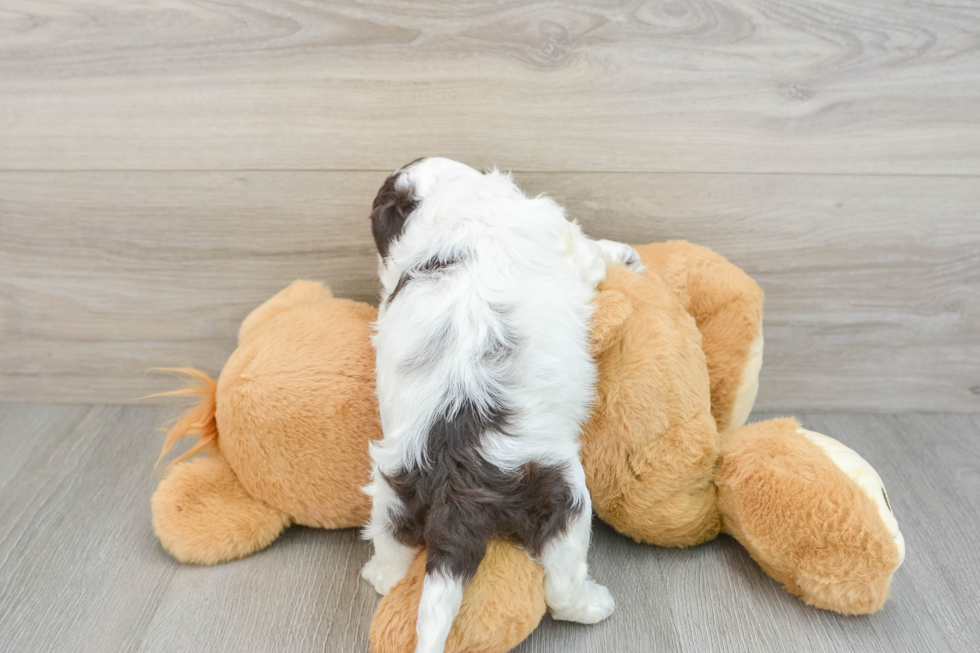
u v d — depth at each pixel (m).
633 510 1.30
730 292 1.41
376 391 1.25
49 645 1.19
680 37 1.41
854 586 1.16
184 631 1.21
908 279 1.64
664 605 1.26
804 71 1.44
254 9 1.39
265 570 1.34
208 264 1.66
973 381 1.75
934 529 1.43
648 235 1.61
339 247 1.63
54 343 1.76
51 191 1.58
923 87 1.45
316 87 1.46
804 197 1.56
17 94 1.48
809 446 1.25
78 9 1.40
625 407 1.21
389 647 1.08
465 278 1.14
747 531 1.24
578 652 1.17
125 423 1.76
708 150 1.52
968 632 1.21
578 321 1.16
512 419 1.08
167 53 1.44
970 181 1.53
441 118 1.49
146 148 1.53
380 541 1.17
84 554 1.37
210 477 1.39
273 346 1.34
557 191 1.57
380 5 1.38
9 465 1.60
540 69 1.44
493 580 1.09
